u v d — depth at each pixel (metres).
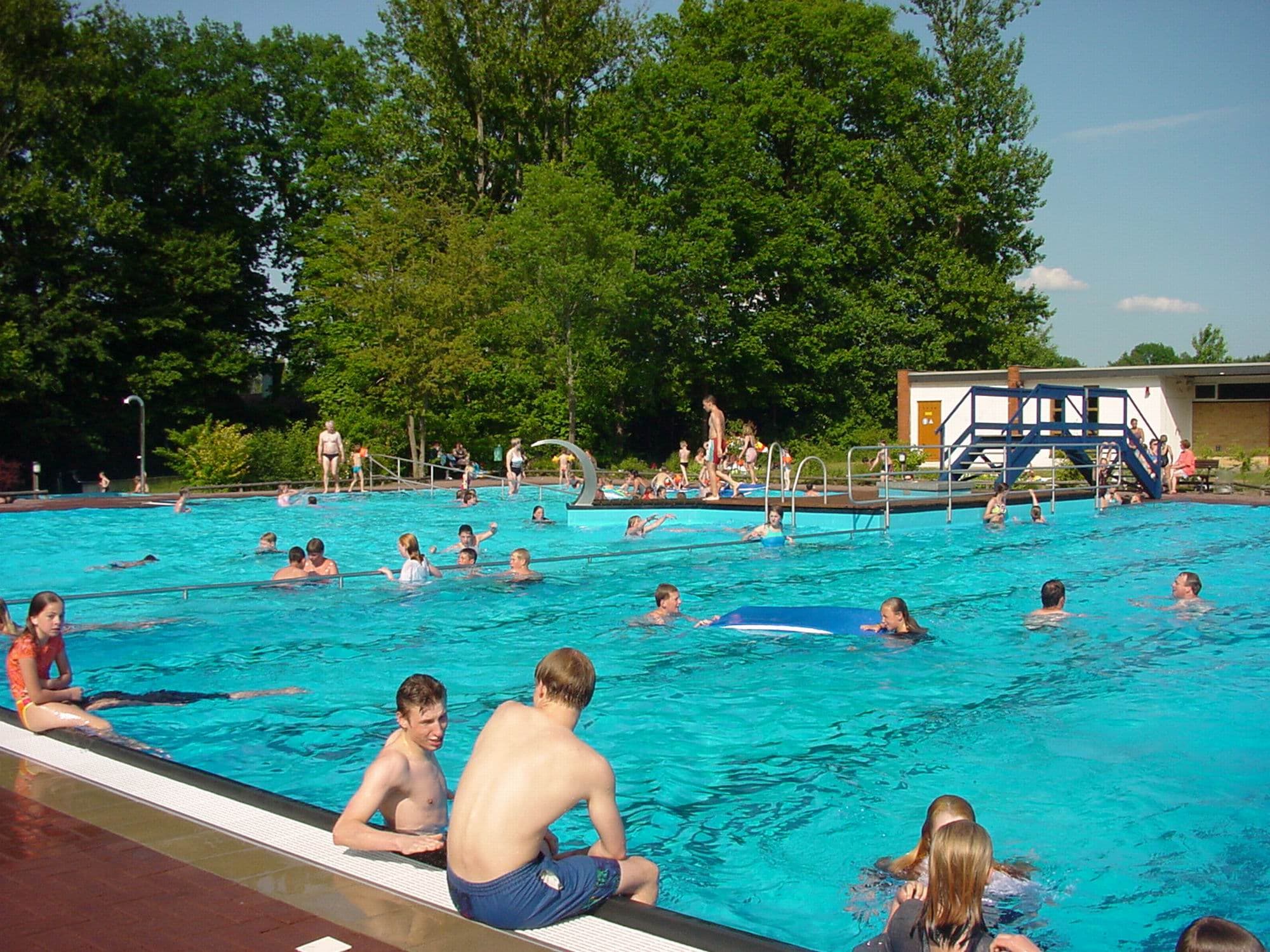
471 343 37.88
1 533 20.91
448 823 4.76
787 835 5.66
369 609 12.22
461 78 46.16
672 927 3.54
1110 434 35.81
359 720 7.82
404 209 38.31
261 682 8.97
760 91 44.97
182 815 4.62
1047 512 23.14
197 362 42.06
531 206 39.50
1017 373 36.75
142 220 39.44
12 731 6.13
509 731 3.84
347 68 49.56
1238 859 5.30
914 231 49.66
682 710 8.04
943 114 47.50
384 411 40.75
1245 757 6.88
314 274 45.12
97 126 39.34
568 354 39.69
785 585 13.87
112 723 7.69
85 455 39.97
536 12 46.03
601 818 3.81
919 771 6.66
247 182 47.97
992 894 4.91
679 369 44.84
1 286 36.94
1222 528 20.50
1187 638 10.51
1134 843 5.51
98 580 14.90
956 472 21.67
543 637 10.69
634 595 13.06
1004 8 47.97
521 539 19.75
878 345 48.22
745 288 43.50
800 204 44.00
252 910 3.69
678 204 43.66
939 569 15.21
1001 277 48.31
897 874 5.14
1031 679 8.94
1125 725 7.61
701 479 25.59
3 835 4.41
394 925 3.58
